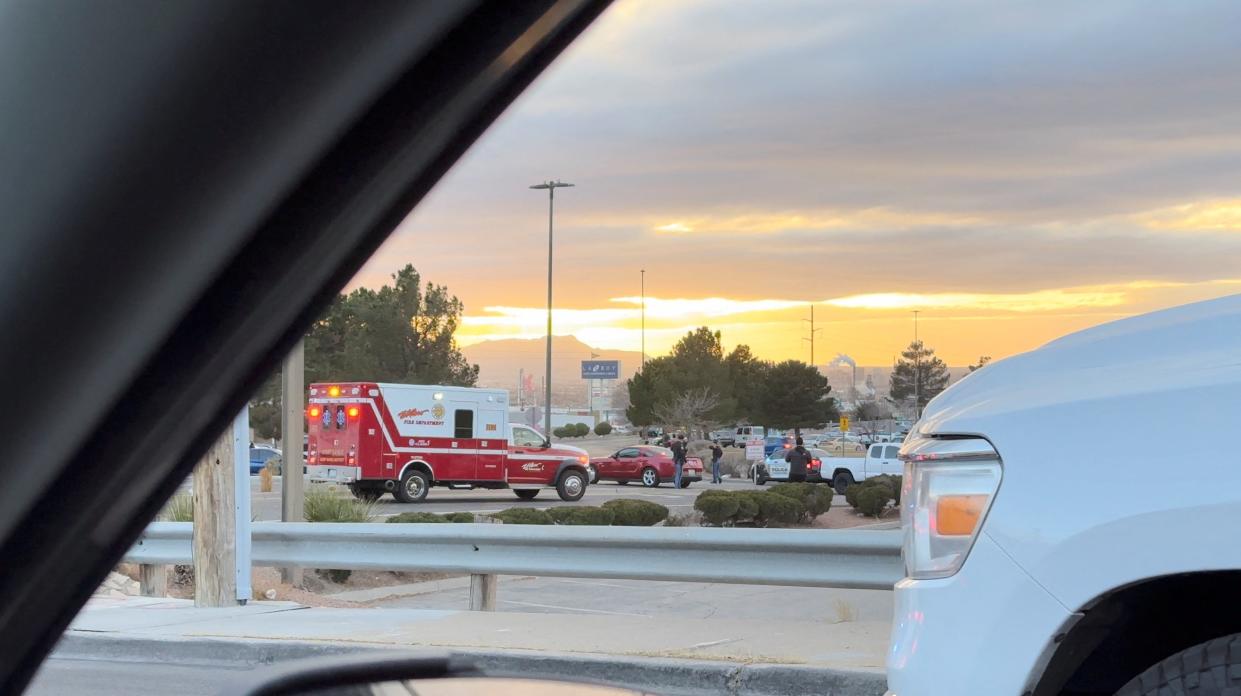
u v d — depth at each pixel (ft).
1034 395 9.50
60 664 31.27
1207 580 9.17
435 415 96.94
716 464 149.59
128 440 5.13
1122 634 9.84
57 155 4.61
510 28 5.21
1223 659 8.40
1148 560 8.41
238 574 38.58
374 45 4.91
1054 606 8.71
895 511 92.89
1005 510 9.12
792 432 329.31
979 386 10.37
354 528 37.76
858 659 26.48
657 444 225.35
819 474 131.03
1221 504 8.18
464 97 5.28
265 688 5.32
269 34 4.68
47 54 4.58
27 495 5.02
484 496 112.27
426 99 5.20
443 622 33.86
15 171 4.61
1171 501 8.38
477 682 6.07
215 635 32.37
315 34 4.76
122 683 28.35
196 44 4.60
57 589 5.29
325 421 95.55
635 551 33.09
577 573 33.94
